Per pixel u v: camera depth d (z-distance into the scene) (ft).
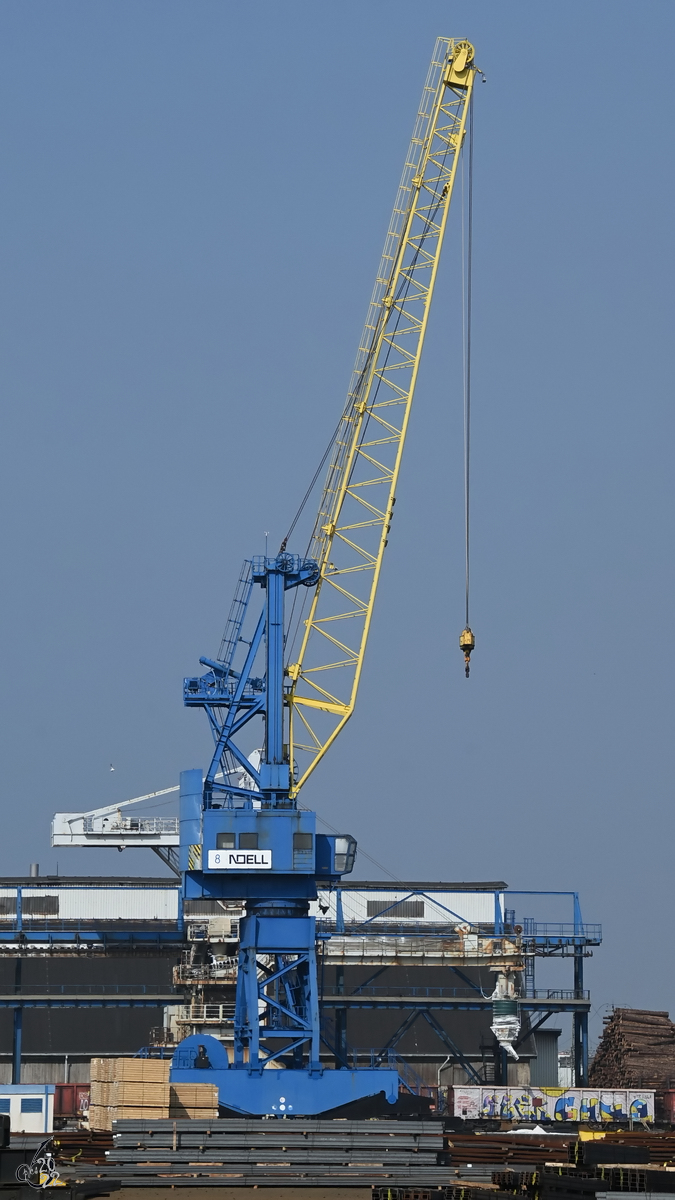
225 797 426.10
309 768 433.07
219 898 412.57
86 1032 501.15
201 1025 469.57
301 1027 410.31
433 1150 231.50
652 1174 204.74
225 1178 221.87
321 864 416.26
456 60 448.24
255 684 430.20
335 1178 222.69
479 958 497.46
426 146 449.48
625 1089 440.04
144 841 536.42
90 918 512.22
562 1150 252.83
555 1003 506.89
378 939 504.02
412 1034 514.68
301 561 431.84
